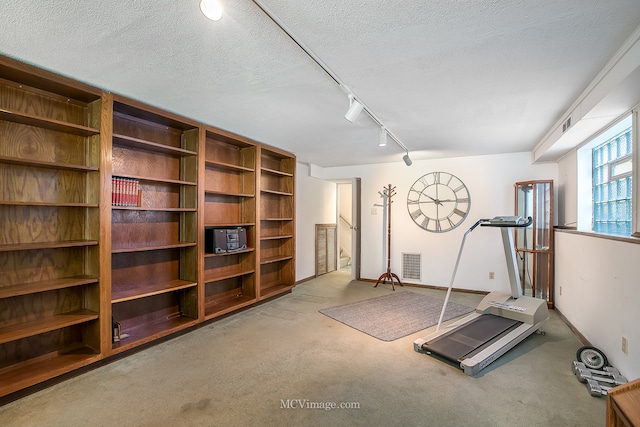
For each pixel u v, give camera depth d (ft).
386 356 9.24
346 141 14.23
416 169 18.85
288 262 17.19
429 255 18.31
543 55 6.61
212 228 13.01
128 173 10.16
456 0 4.88
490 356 8.61
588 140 11.08
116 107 9.32
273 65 7.10
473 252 17.19
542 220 14.69
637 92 7.01
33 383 7.12
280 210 17.42
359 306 14.32
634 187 7.92
